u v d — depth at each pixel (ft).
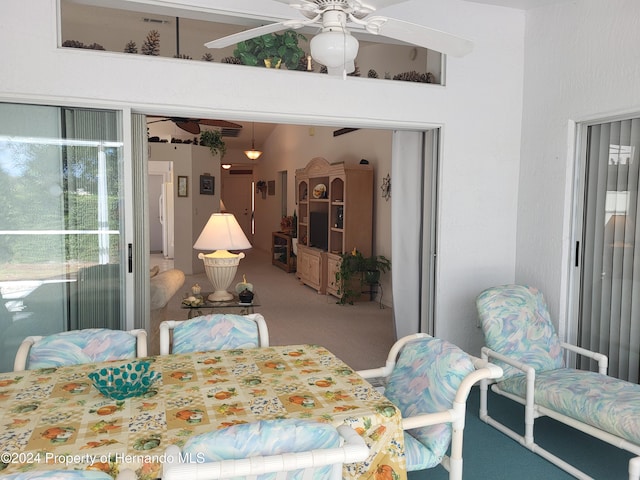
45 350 7.02
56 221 9.78
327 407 5.48
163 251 37.86
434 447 6.28
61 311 9.90
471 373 6.30
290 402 5.61
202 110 10.37
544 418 10.69
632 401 7.90
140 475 4.39
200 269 30.58
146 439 4.73
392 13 11.56
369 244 22.40
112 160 9.98
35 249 9.70
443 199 12.51
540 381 9.20
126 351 7.36
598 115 10.89
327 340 16.20
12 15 9.08
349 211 21.97
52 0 9.27
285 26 6.49
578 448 9.36
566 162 11.75
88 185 9.90
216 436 4.00
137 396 5.76
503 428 9.95
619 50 10.37
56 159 9.69
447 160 12.47
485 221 12.97
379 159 21.93
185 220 29.50
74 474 3.34
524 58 12.96
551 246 12.22
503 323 10.14
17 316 9.69
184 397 5.74
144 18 10.00
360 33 11.51
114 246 10.12
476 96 12.60
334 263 22.84
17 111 9.43
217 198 31.55
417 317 13.53
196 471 3.76
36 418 5.16
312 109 11.17
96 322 10.10
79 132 9.77
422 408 6.60
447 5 12.08
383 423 5.34
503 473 8.43
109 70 9.70
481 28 12.48
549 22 12.15
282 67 10.96
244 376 6.44
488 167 12.87
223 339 7.89
